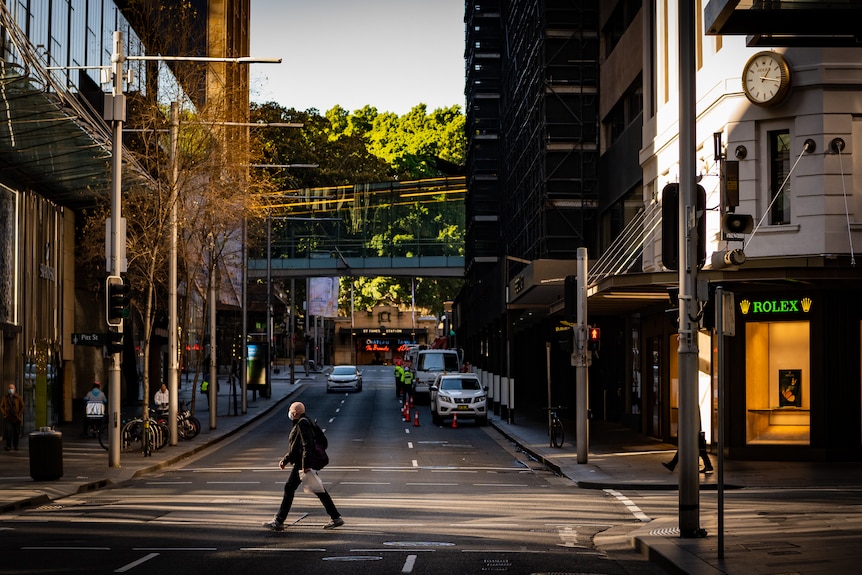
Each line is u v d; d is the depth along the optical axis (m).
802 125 27.59
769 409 28.64
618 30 45.66
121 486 24.02
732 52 28.92
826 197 27.19
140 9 48.25
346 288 150.75
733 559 13.24
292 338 88.94
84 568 12.93
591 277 39.38
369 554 14.23
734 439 28.69
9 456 30.92
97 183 40.50
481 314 71.62
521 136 59.62
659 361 36.31
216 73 45.34
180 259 43.12
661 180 35.62
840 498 20.50
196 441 37.41
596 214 49.44
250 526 17.00
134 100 42.50
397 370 72.06
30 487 22.25
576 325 28.73
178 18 50.84
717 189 29.62
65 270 45.78
